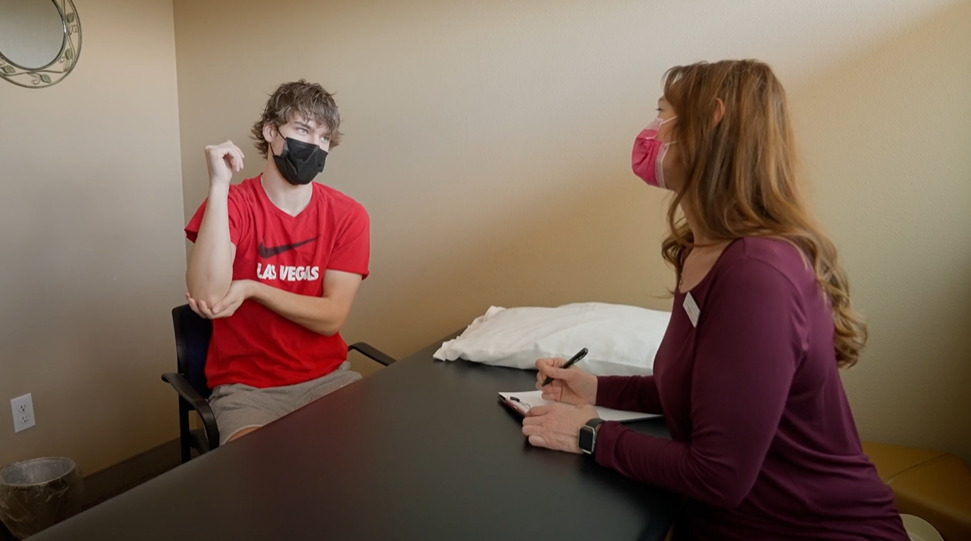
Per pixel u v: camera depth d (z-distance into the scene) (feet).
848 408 3.15
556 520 2.75
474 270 7.25
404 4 7.09
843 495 2.92
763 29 5.60
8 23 6.70
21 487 6.43
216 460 3.25
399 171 7.45
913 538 4.29
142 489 2.93
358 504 2.82
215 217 5.14
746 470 2.69
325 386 5.91
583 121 6.45
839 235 5.57
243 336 5.80
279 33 7.86
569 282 6.77
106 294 7.98
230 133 8.45
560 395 4.15
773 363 2.65
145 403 8.63
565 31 6.38
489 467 3.22
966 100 5.05
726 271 2.81
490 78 6.81
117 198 8.00
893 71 5.22
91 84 7.56
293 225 5.85
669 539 3.49
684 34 5.90
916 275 5.37
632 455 3.07
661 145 3.35
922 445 5.52
